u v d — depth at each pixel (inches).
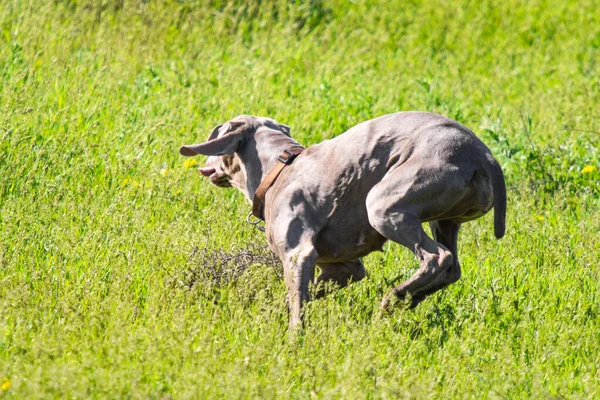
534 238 1161.4
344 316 869.8
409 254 1087.0
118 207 1092.5
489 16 2797.7
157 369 711.1
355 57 2172.7
